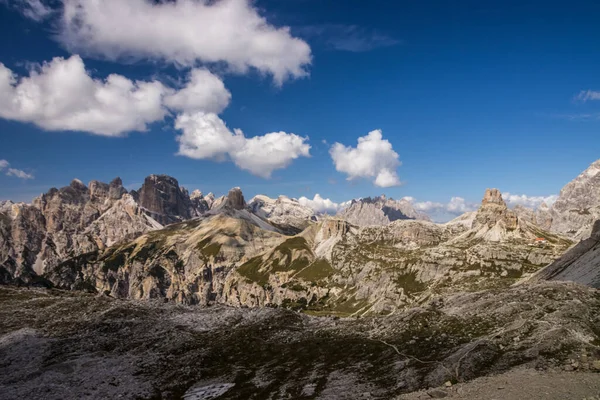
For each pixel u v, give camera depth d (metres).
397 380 66.25
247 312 128.62
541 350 62.94
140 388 79.81
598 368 54.31
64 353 99.62
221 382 80.19
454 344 76.38
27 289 176.25
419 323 92.50
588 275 148.38
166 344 103.81
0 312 133.88
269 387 74.62
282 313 122.50
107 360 94.38
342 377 73.25
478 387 54.09
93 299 149.25
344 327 105.12
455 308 99.25
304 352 90.50
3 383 84.56
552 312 79.75
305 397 67.19
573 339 64.12
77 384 82.12
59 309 136.88
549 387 48.84
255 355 93.38
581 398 44.06
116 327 117.19
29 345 104.25
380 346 84.56
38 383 82.81
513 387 51.22
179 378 83.94
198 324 120.56
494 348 68.25
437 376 63.59
